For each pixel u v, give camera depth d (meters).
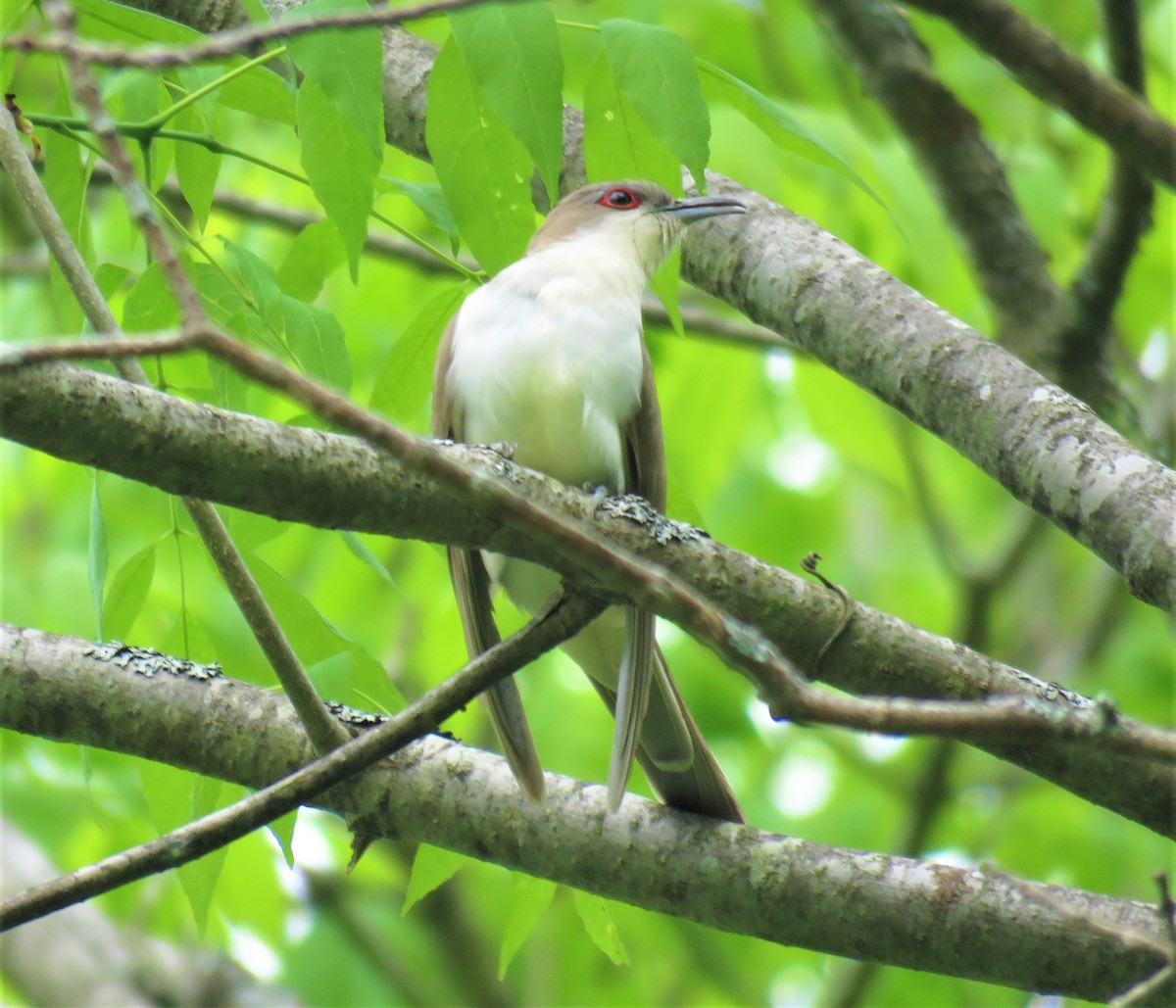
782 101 11.38
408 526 6.06
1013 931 6.48
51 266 7.44
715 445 13.38
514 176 7.32
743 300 8.16
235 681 7.25
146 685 7.12
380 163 6.84
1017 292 9.98
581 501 6.62
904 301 7.59
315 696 6.63
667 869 6.93
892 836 15.52
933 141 9.94
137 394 5.55
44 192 6.39
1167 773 6.77
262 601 6.50
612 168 7.69
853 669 6.83
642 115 6.54
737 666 4.24
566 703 15.06
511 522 4.26
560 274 8.55
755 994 16.16
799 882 6.76
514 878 7.66
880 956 6.69
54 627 13.02
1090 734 4.16
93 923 13.05
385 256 12.77
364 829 7.23
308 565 13.32
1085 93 5.89
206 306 7.54
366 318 13.91
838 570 16.30
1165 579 6.36
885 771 15.80
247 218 13.22
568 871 7.06
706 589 6.65
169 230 8.23
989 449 7.08
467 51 6.36
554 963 15.68
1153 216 9.38
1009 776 15.65
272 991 13.16
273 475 5.77
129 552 14.26
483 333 8.43
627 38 6.61
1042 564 17.33
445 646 13.30
